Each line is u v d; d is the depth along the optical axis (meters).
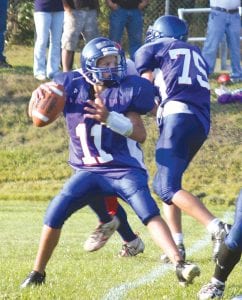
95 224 27.08
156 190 16.72
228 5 39.50
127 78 15.20
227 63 47.78
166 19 18.88
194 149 17.50
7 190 35.25
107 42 15.07
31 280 14.92
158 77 18.03
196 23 52.88
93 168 15.02
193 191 34.59
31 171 36.47
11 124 38.69
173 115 17.31
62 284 15.02
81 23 36.22
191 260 19.14
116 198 18.42
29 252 20.22
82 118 15.06
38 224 27.03
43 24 37.09
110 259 18.88
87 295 14.02
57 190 35.12
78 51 48.09
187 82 17.70
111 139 14.95
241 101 39.84
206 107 17.80
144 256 19.45
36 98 15.06
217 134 37.97
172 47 18.22
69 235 23.89
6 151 37.41
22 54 50.41
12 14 53.38
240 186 34.91
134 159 15.04
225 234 15.12
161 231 14.35
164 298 13.75
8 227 26.14
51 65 37.69
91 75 15.12
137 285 15.14
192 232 25.08
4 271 16.47
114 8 38.22
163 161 16.86
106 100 15.03
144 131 14.92
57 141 38.00
